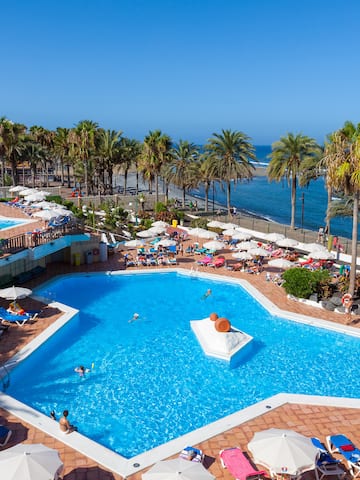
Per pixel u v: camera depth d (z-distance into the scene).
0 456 10.26
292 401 14.95
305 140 46.06
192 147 63.03
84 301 25.47
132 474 11.31
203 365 18.08
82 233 29.91
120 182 124.38
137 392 15.97
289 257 33.84
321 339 20.81
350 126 22.20
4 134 59.41
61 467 10.26
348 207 32.94
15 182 70.94
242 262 32.78
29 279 27.83
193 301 25.84
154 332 21.34
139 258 33.03
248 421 13.77
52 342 19.72
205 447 12.47
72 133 68.25
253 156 55.28
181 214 52.50
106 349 19.42
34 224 32.41
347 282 25.95
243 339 19.80
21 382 16.55
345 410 14.49
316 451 10.88
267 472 11.52
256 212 81.88
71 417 14.38
